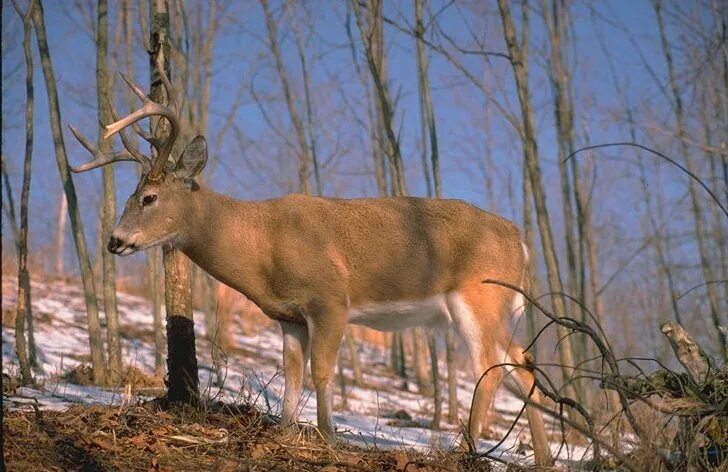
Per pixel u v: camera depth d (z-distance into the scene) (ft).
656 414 22.58
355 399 56.70
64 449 20.13
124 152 27.12
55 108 39.14
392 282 27.45
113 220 40.70
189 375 27.17
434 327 29.07
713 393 23.59
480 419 26.63
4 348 50.78
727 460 22.12
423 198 28.60
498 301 27.63
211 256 27.12
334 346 26.63
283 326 27.73
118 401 29.30
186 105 64.59
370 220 27.45
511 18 50.24
